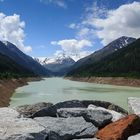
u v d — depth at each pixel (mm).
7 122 7152
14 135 6316
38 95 76938
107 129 7578
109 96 78250
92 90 104500
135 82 155750
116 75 187750
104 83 180000
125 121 7516
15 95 75938
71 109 8852
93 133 7711
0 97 55344
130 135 7270
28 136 6379
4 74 109375
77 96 76625
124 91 102250
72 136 7465
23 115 8461
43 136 6719
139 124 7547
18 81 128875
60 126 7645
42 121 7848
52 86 129000
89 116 8516
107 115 8727
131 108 9172
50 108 8727
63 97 72500
